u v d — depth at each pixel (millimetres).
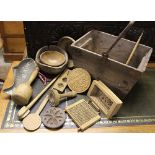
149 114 978
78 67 1104
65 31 1171
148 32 1162
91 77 1088
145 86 1112
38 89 1066
